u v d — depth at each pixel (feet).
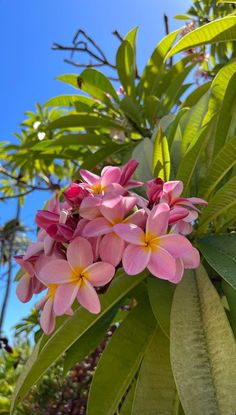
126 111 2.39
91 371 2.91
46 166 3.15
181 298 1.03
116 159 2.44
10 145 3.03
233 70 1.51
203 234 1.23
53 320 0.95
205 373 0.88
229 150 1.20
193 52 2.82
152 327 1.24
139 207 1.03
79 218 0.98
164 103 2.39
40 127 2.80
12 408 1.12
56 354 1.15
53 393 2.91
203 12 2.96
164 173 1.32
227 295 1.16
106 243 0.92
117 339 1.22
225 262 1.04
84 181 1.10
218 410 0.83
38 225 0.98
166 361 1.11
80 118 2.37
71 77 2.50
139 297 1.37
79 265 0.93
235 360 0.88
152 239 0.91
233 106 1.49
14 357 3.46
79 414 2.86
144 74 2.43
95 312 0.89
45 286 1.01
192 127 1.50
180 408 1.16
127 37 2.44
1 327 4.18
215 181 1.26
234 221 1.35
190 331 0.96
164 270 0.87
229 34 1.45
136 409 1.04
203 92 2.03
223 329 0.93
